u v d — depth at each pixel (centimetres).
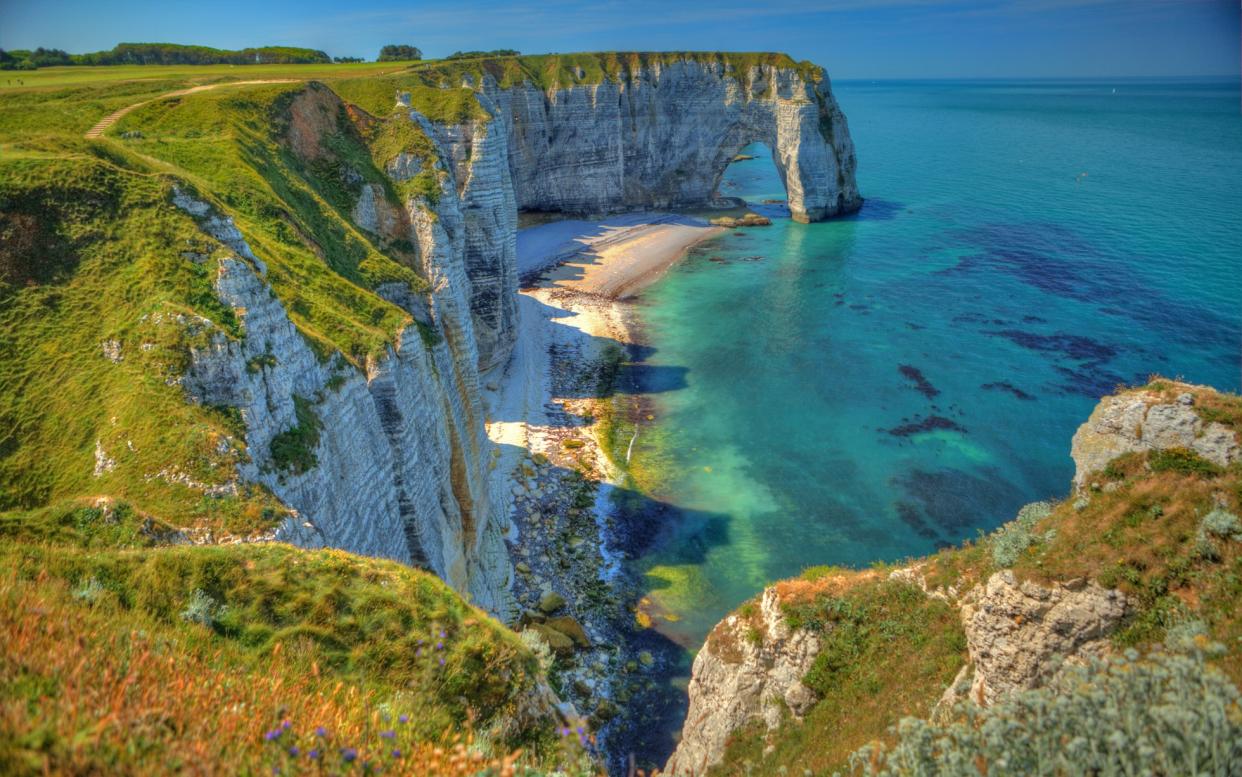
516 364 7731
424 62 14112
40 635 930
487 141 7188
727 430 6544
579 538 5097
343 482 3028
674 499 5584
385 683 1512
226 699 958
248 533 2220
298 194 5003
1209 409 2120
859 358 7806
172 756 732
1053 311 8719
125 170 3203
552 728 1636
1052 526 2230
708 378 7550
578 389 7369
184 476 2330
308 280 3866
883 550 4975
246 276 2905
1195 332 7850
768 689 2742
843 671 2553
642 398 7188
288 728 914
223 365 2592
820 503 5484
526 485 5634
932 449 6081
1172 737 782
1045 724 923
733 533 5184
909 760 989
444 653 1638
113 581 1483
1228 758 758
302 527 2402
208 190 4006
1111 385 6869
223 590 1608
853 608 2672
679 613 4481
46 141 3434
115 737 720
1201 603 1798
